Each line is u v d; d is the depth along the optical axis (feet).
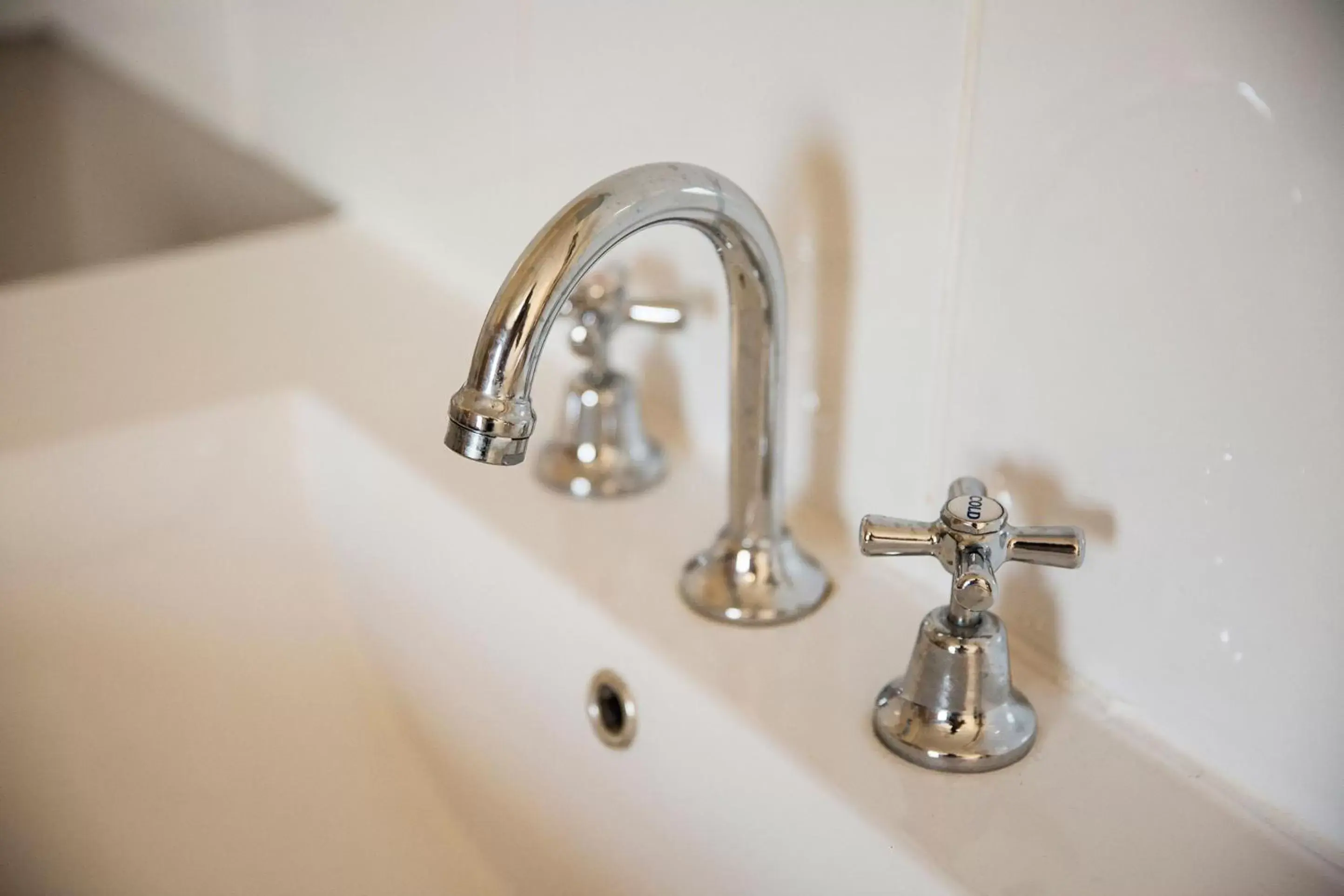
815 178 1.94
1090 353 1.64
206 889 2.09
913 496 1.98
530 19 2.37
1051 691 1.82
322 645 2.59
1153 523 1.64
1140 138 1.50
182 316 2.86
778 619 1.95
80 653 2.39
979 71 1.65
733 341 1.84
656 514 2.23
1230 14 1.38
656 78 2.16
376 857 2.19
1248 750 1.62
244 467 2.58
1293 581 1.51
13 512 2.35
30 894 1.97
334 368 2.66
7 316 2.85
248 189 3.39
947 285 1.79
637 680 1.93
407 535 2.38
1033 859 1.56
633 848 2.01
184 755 2.31
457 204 2.81
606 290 2.11
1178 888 1.52
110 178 3.85
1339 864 1.55
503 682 2.22
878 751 1.72
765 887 1.79
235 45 3.39
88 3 4.06
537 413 2.53
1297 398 1.44
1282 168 1.38
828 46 1.85
